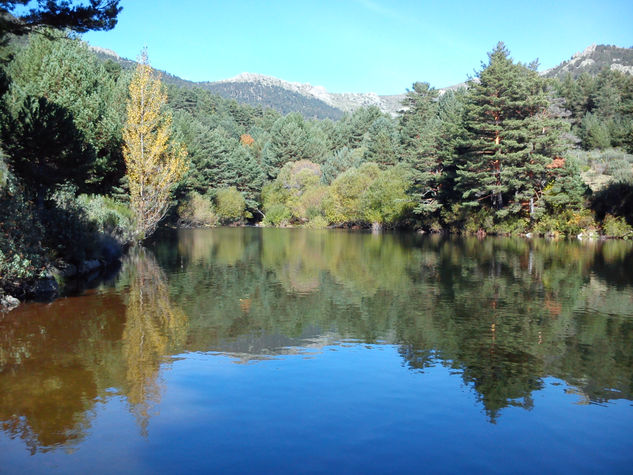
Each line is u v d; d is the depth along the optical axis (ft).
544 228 117.70
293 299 37.81
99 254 56.95
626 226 109.81
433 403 17.74
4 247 33.01
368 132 268.21
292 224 213.87
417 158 149.48
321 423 15.96
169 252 76.38
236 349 24.35
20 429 15.33
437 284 45.24
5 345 24.50
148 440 14.70
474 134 126.52
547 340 26.27
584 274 51.75
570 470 13.34
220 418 16.26
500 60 126.82
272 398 18.01
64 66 83.30
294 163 241.35
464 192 130.21
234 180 212.23
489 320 30.91
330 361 22.52
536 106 120.06
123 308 33.73
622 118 232.53
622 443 14.90
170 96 340.39
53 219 46.39
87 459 13.60
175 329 28.17
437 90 248.52
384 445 14.57
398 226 162.09
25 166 42.57
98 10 32.83
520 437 15.20
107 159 90.22
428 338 26.68
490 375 20.75
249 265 59.93
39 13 32.09
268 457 13.80
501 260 66.23
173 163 89.51
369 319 31.12
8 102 68.59
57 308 33.42
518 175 120.47
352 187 182.29
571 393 18.85
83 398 17.83
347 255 73.67
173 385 19.20
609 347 24.97
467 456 13.98
